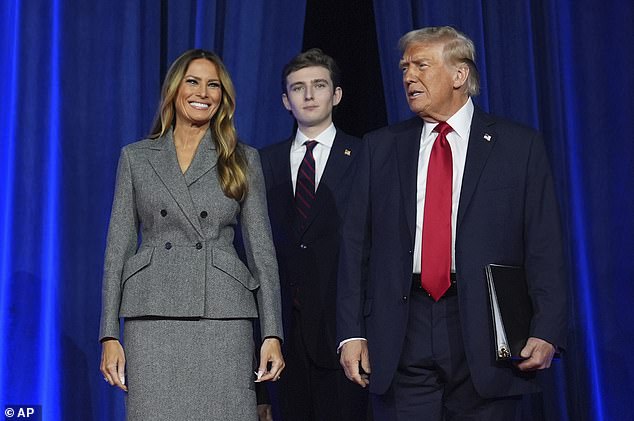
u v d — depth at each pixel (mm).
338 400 3123
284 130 3607
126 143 3395
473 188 2527
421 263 2521
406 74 2639
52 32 3389
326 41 4227
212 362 2529
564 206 3613
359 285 2627
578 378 3545
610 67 3688
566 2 3719
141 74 3467
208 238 2590
